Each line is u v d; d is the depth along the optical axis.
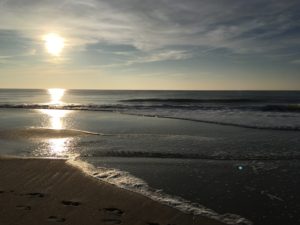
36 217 5.25
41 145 11.61
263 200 6.15
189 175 7.76
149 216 5.40
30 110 30.14
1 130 15.60
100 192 6.52
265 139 12.50
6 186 6.84
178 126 16.81
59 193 6.43
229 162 8.98
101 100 58.94
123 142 12.04
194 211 5.64
